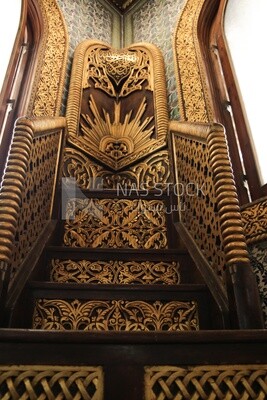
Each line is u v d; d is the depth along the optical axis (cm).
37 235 164
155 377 80
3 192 122
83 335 83
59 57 333
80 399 77
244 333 87
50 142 192
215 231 142
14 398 75
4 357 79
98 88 333
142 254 169
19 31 275
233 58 299
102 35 427
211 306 134
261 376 83
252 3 295
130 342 83
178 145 212
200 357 83
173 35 364
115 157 301
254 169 234
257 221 198
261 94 254
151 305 137
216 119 271
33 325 126
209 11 350
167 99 325
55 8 369
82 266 163
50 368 79
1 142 246
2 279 108
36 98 283
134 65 351
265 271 184
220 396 80
